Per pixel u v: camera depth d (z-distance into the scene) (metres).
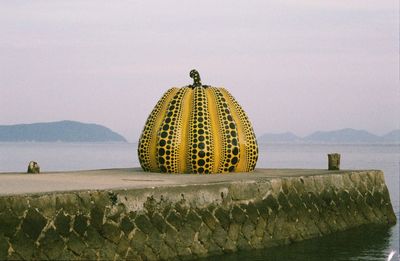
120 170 28.25
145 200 18.25
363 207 26.19
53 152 154.75
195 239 19.09
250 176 23.50
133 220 17.81
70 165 76.38
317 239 22.88
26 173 25.69
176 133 25.98
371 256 20.38
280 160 99.31
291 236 22.16
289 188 22.70
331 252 20.86
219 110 26.31
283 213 22.06
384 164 85.38
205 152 25.48
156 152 26.25
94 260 16.77
